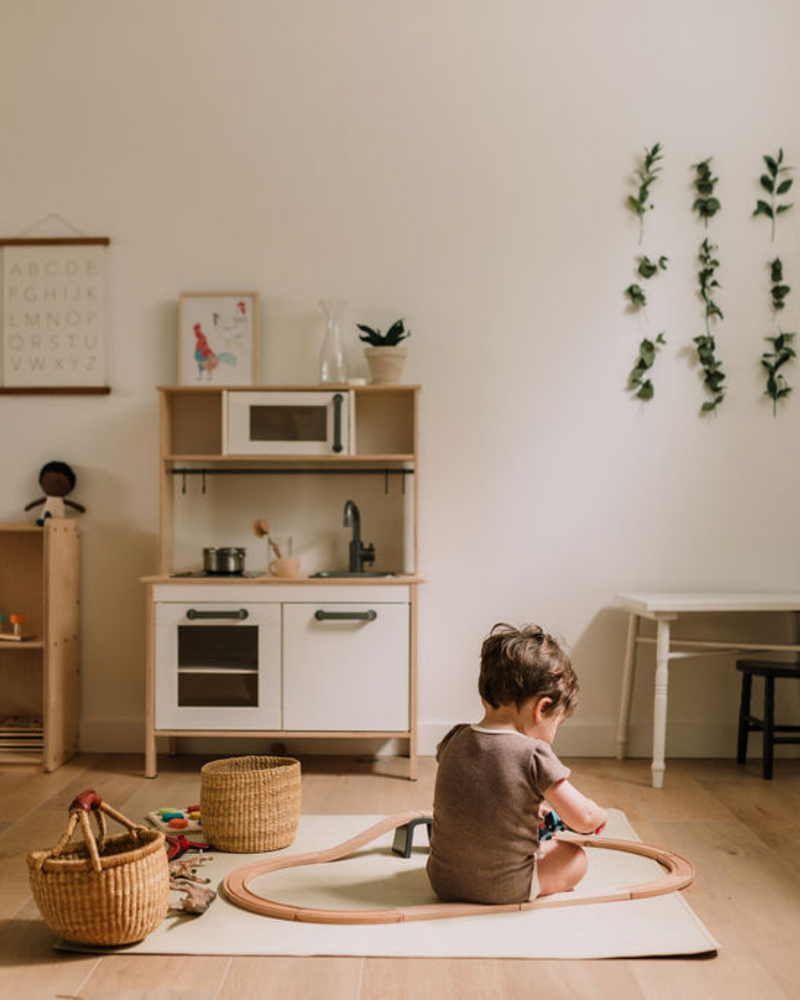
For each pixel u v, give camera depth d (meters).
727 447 3.71
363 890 2.23
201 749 3.69
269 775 2.51
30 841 2.66
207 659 3.38
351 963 1.91
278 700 3.37
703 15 3.71
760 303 3.72
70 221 3.77
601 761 3.61
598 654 3.72
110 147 3.75
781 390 3.71
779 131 3.70
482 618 3.72
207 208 3.74
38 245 3.76
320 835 2.66
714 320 3.72
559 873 2.18
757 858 2.54
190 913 2.11
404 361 3.62
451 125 3.73
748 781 3.33
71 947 1.96
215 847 2.53
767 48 3.70
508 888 2.12
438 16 3.73
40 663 3.72
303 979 1.84
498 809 2.08
